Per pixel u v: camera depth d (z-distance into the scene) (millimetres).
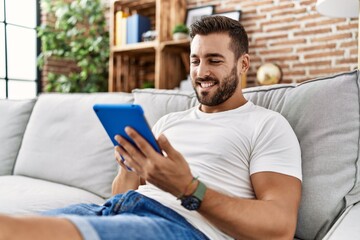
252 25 3125
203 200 821
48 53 3604
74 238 632
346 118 1081
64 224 641
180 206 947
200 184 824
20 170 1849
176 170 795
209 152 1051
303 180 1069
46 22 3941
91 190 1586
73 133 1719
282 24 2980
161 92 1592
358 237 780
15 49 3834
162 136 792
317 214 1027
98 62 3615
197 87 1168
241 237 846
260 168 970
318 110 1122
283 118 1084
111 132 887
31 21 3961
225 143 1049
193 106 1432
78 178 1624
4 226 583
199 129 1140
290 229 850
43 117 1872
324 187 1038
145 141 791
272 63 2904
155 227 759
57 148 1741
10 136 1964
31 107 2043
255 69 3137
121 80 3596
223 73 1122
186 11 3348
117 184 1213
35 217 632
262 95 1310
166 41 3094
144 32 3383
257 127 1058
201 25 1146
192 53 1164
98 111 844
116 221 716
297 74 2938
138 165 842
